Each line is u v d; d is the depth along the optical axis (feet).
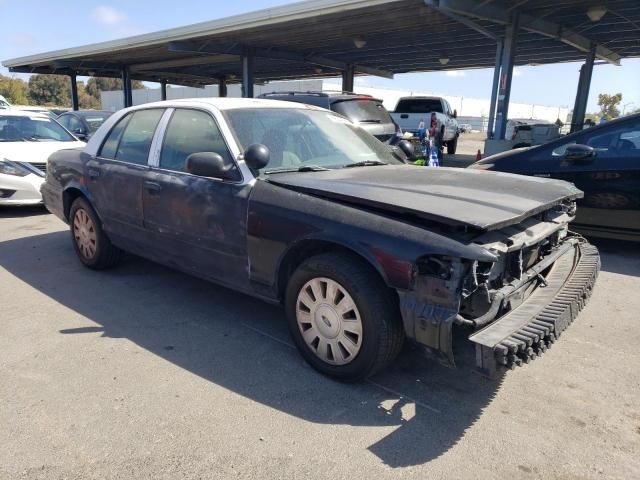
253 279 11.54
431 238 8.61
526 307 9.37
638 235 18.79
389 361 9.75
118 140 15.64
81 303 14.26
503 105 41.93
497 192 10.38
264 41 58.39
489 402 9.61
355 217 9.61
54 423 8.77
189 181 12.57
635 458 8.05
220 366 10.84
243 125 12.62
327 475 7.61
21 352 11.32
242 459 7.94
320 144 13.56
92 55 74.13
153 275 16.72
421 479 7.55
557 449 8.26
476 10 36.91
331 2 41.29
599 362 11.19
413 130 61.36
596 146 19.42
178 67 89.81
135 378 10.28
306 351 10.71
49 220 25.05
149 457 7.97
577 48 55.47
